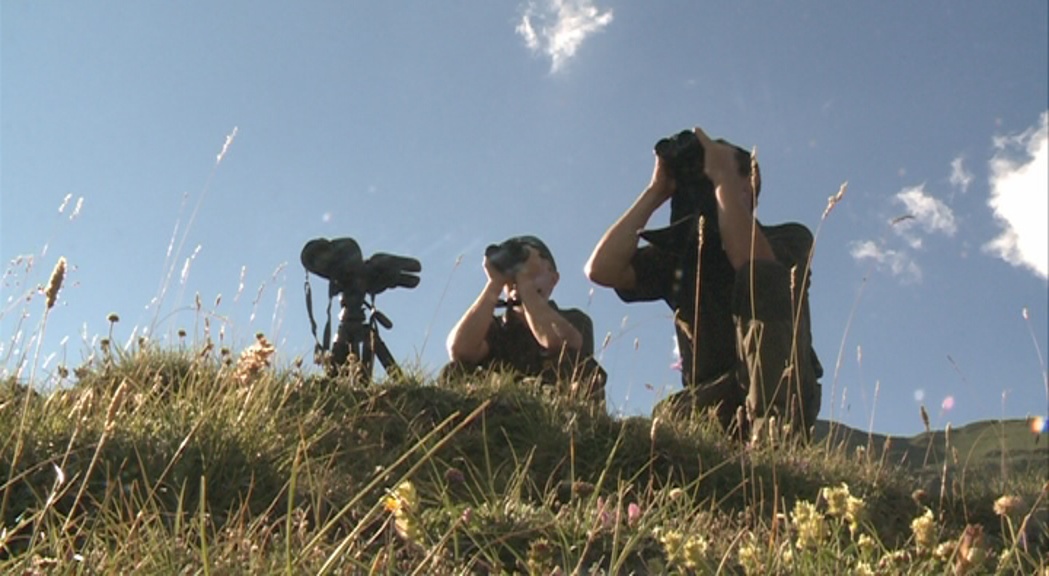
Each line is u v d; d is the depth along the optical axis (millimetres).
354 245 4543
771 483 3186
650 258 4379
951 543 1664
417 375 3799
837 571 1688
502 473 2967
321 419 3191
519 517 2086
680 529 2102
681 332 4281
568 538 1998
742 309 3859
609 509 2143
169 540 1753
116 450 2264
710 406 3943
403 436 3279
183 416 2479
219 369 3488
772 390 3695
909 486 3377
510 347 4523
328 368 3834
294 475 1405
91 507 2102
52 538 1690
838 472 3330
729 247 3963
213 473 2289
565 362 4250
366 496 2402
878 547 2078
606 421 3428
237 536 1814
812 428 3848
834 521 1906
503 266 4430
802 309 3920
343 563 1701
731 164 4086
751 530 2398
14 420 2314
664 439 3307
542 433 3281
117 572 1637
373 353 4488
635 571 1898
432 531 1990
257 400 2814
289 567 1395
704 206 4254
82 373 3354
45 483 2152
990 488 3441
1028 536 2895
